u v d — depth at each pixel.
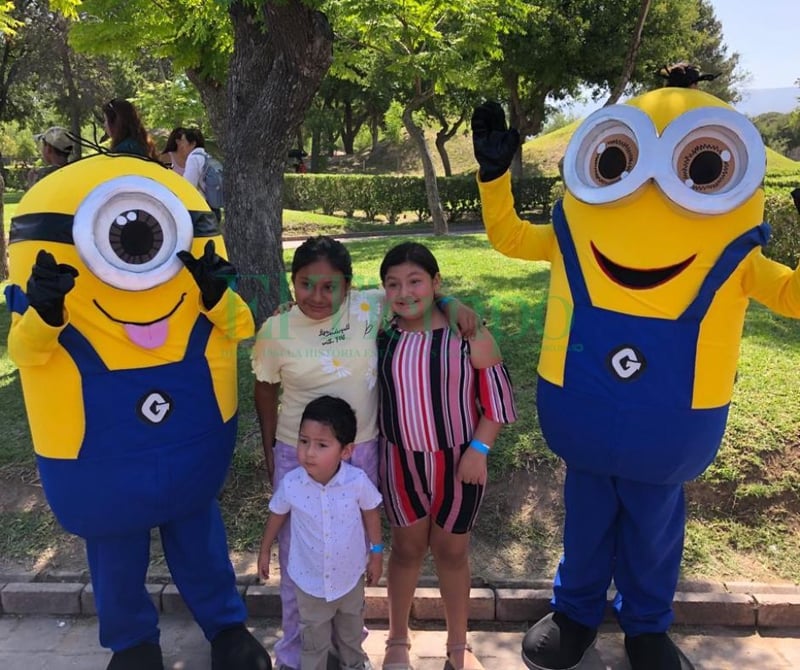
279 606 3.09
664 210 2.21
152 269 2.11
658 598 2.72
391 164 40.06
